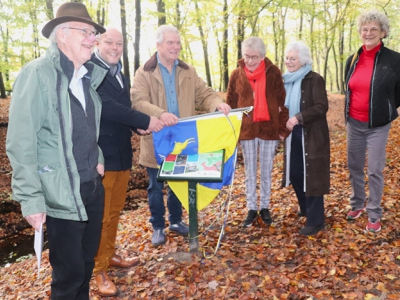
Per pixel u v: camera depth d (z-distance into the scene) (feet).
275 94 12.59
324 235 12.58
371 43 11.87
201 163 10.25
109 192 10.11
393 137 32.71
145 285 10.58
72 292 7.70
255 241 12.61
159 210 12.90
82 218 7.06
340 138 38.83
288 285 9.95
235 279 10.42
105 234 10.13
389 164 22.48
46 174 6.79
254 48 12.00
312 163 12.22
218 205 18.01
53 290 7.78
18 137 6.34
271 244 12.32
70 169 6.95
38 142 6.88
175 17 45.55
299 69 12.46
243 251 12.01
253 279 10.32
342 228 13.08
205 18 46.34
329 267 10.64
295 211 15.14
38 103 6.51
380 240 12.02
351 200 13.83
